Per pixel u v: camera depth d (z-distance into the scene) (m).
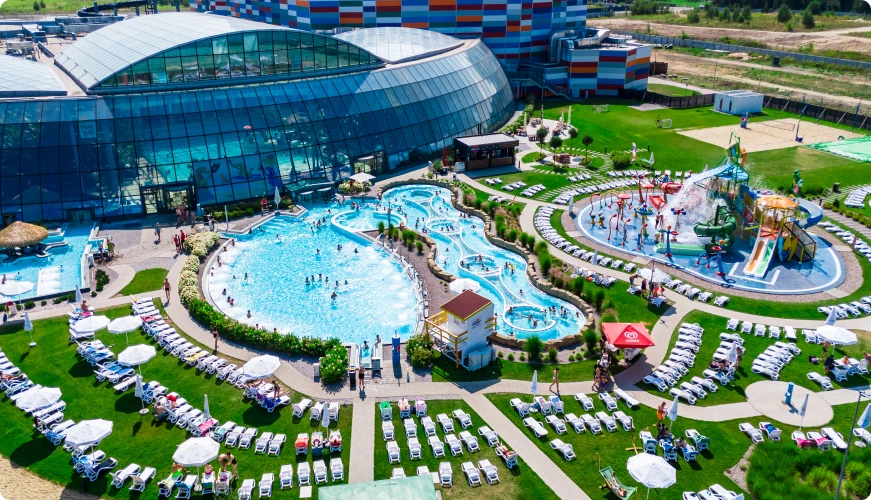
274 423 47.16
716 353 55.00
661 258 73.44
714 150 110.94
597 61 149.00
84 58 98.38
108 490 41.12
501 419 47.72
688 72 185.38
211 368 52.69
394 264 72.81
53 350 55.62
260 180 86.75
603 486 41.66
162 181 82.12
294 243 77.69
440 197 91.56
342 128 94.38
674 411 44.81
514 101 141.88
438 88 110.12
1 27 155.25
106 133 81.56
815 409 48.66
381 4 146.00
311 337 57.34
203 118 85.69
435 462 43.53
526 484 41.75
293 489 41.47
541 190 93.19
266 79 93.94
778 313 61.97
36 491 40.94
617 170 101.69
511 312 63.06
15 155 78.38
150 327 58.16
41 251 73.12
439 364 54.28
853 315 61.47
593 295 63.75
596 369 51.28
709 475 42.47
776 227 72.75
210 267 70.88
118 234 77.75
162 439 45.47
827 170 100.81
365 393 50.50
